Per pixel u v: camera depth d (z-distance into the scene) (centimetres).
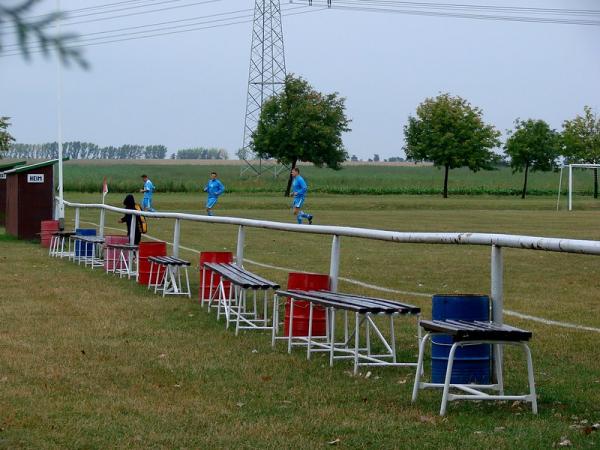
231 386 888
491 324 795
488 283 1775
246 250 2536
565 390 855
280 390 869
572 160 8531
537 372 938
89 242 2164
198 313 1392
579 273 1923
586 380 901
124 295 1605
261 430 720
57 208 3012
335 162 8862
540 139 8181
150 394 852
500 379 820
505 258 2258
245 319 1272
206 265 1420
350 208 5491
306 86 8738
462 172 12400
